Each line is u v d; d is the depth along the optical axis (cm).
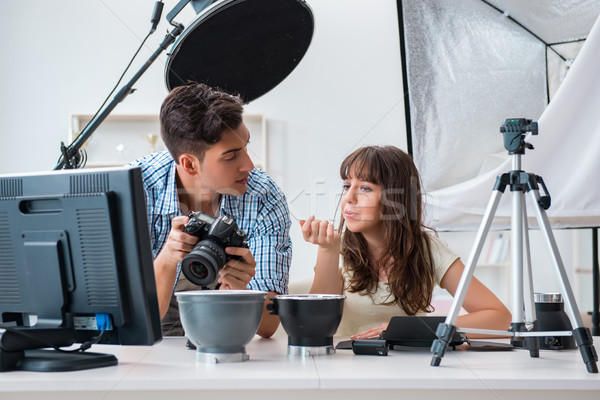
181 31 138
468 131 139
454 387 71
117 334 86
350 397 73
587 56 149
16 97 168
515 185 98
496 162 138
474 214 142
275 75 132
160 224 138
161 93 189
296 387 71
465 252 174
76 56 176
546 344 99
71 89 176
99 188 82
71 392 72
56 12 174
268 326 123
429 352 94
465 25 136
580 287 311
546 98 151
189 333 85
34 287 86
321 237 117
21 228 86
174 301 150
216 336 84
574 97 152
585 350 79
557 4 143
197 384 71
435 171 139
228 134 121
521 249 97
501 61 141
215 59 132
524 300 100
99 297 84
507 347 99
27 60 171
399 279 128
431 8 135
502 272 257
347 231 133
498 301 130
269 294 125
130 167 82
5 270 88
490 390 73
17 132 167
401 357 89
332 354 92
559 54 150
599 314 189
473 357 90
